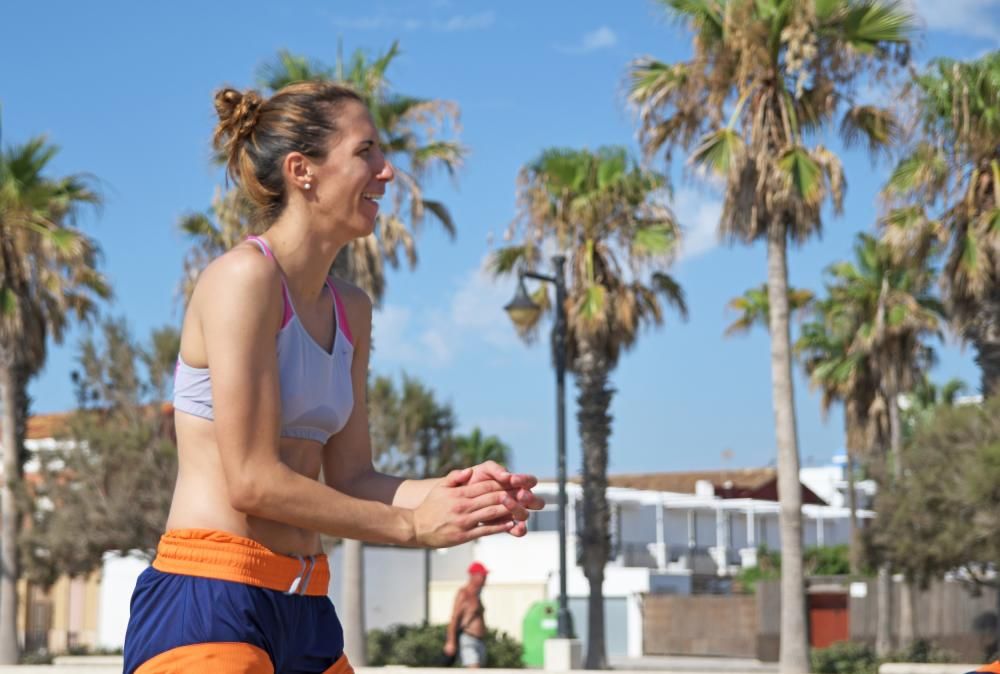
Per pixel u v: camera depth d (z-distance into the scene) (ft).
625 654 152.05
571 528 172.35
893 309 116.57
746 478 242.37
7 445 91.45
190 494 8.49
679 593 161.38
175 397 8.63
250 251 8.45
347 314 9.33
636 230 95.35
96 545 86.63
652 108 71.36
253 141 8.73
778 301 70.79
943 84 71.10
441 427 96.78
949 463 71.82
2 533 90.99
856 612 125.08
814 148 70.13
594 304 94.22
